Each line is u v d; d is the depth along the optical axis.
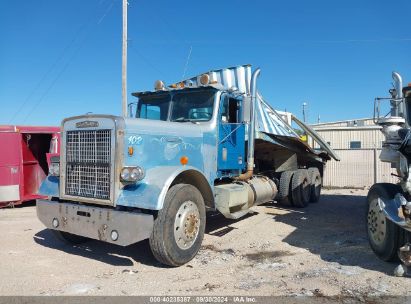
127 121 5.47
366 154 21.19
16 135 11.26
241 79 8.63
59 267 5.52
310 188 12.29
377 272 5.21
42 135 12.25
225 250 6.45
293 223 8.83
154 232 5.26
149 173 5.50
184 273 5.25
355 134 24.67
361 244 6.77
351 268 5.40
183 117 7.41
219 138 7.23
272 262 5.76
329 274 5.16
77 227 5.64
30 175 11.76
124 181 5.33
